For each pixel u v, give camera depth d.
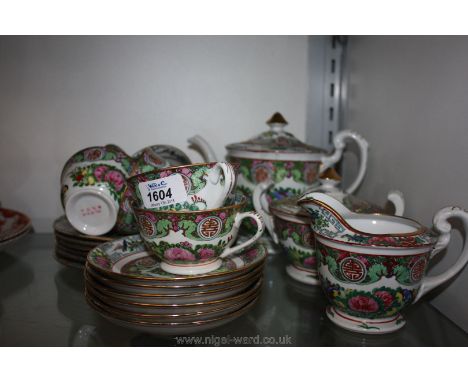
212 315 0.59
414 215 0.77
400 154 0.82
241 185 0.92
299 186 0.90
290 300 0.81
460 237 0.65
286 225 0.80
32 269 0.94
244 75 1.10
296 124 1.13
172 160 0.95
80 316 0.74
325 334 0.69
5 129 1.08
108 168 0.81
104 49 1.07
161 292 0.58
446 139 0.67
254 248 0.75
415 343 0.65
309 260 0.80
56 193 1.12
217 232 0.64
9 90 1.06
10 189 1.10
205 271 0.67
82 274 0.91
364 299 0.61
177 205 0.63
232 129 1.12
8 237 0.82
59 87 1.07
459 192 0.63
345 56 1.12
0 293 0.83
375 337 0.65
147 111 1.10
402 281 0.59
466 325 0.63
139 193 0.64
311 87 1.13
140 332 0.67
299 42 1.09
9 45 1.04
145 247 0.78
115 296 0.59
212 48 1.09
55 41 1.05
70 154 1.10
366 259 0.59
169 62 1.08
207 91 1.10
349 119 1.10
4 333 0.69
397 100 0.83
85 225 0.84
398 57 0.82
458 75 0.64
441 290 0.70
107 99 1.09
